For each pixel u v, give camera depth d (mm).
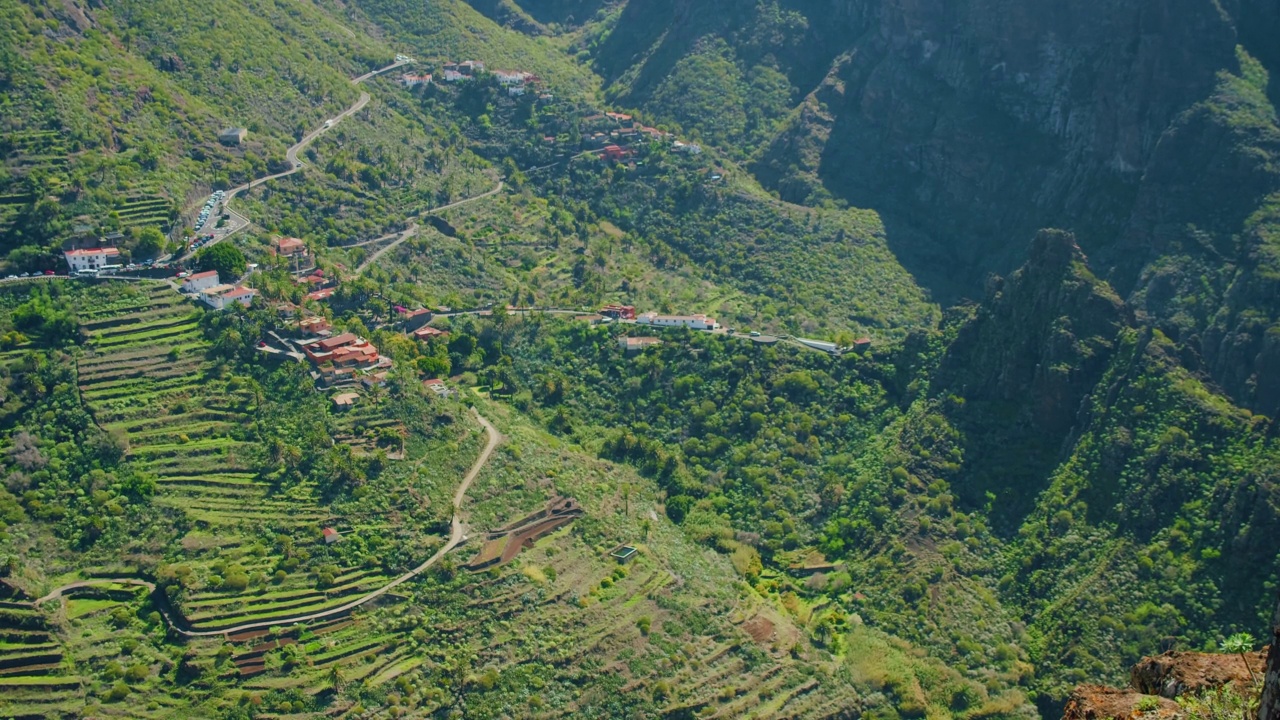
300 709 173500
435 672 182375
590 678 185375
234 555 193375
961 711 193125
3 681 170750
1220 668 70250
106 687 172375
